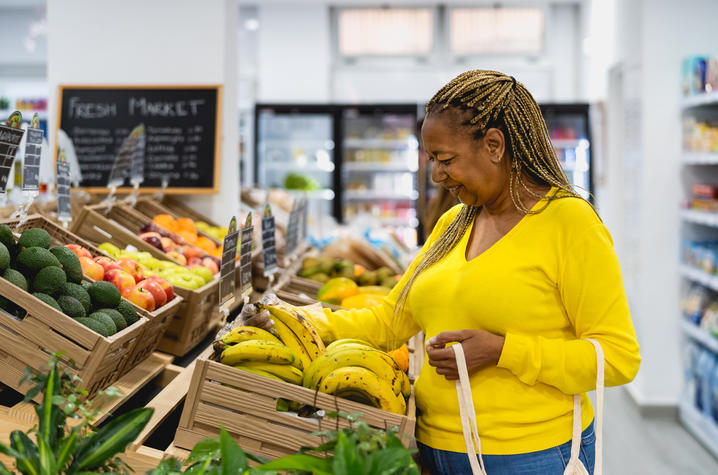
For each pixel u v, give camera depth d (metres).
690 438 3.96
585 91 7.81
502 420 1.34
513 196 1.38
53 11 3.51
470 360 1.30
